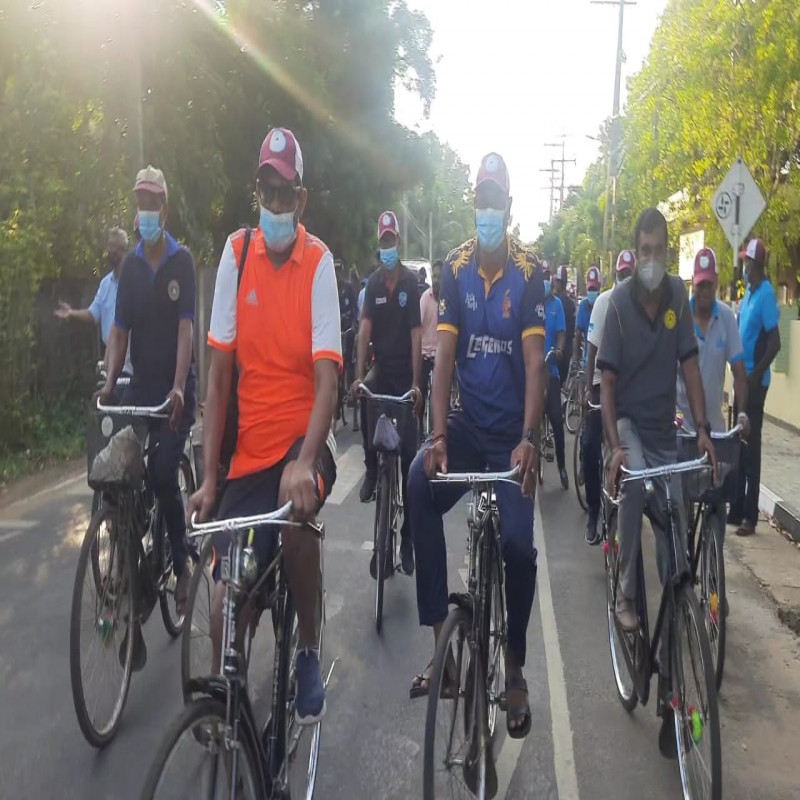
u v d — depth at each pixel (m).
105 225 12.98
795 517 8.26
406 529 6.59
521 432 3.89
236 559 2.96
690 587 3.90
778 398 15.51
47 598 6.10
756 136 13.34
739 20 13.27
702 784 3.65
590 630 5.96
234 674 2.85
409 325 6.88
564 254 77.56
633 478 4.12
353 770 4.15
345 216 25.27
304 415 3.33
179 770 2.59
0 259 10.37
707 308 5.58
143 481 4.81
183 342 5.01
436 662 3.30
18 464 10.21
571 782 4.12
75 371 12.52
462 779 3.50
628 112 22.45
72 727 4.44
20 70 11.72
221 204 19.31
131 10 12.51
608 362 4.47
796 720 4.81
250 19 20.33
